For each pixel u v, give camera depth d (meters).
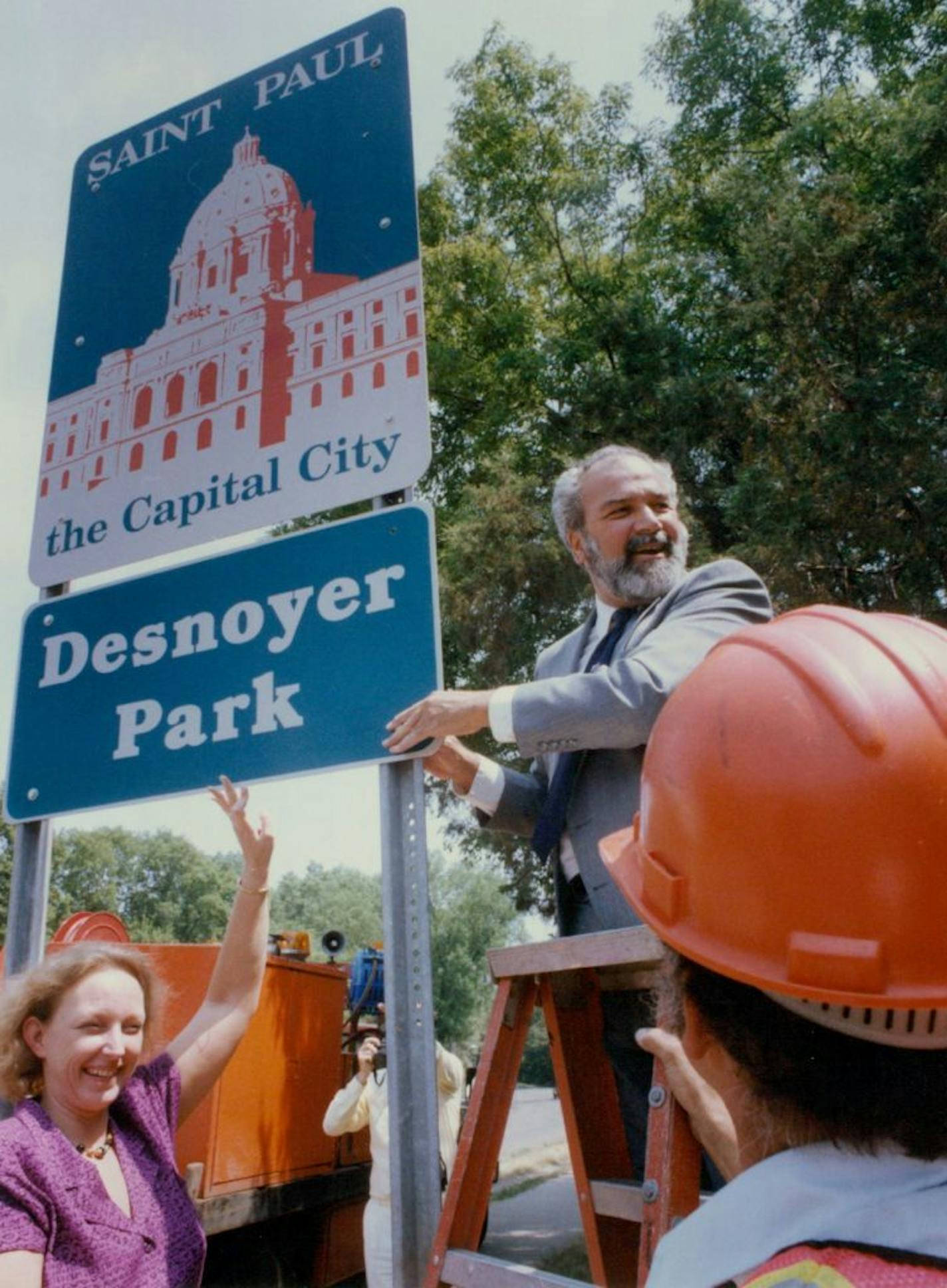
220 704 2.43
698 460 13.53
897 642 0.90
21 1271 1.77
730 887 0.87
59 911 64.44
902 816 0.81
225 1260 5.80
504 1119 1.82
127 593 2.67
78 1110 2.06
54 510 2.92
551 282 17.88
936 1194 0.78
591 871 2.19
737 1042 0.86
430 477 16.70
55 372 3.06
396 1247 1.89
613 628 2.46
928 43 15.78
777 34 16.69
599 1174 1.92
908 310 11.77
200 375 2.79
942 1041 0.80
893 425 11.12
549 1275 1.54
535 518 12.77
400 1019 2.01
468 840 13.72
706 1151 1.62
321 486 2.50
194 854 70.56
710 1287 0.80
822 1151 0.82
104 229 3.12
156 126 3.12
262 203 2.84
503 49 17.81
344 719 2.26
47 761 2.64
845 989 0.79
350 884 99.00
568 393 15.23
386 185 2.65
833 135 14.46
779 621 1.01
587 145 17.86
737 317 12.77
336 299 2.63
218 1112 5.35
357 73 2.80
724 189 13.98
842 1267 0.74
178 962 5.30
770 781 0.86
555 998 1.98
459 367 16.14
